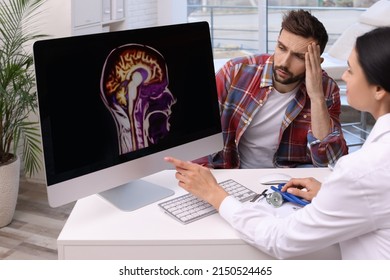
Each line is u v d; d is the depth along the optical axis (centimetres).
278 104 212
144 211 157
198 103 182
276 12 524
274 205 157
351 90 129
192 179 157
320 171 192
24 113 354
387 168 118
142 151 167
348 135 465
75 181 150
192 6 546
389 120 126
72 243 142
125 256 143
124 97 160
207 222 151
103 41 153
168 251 143
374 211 120
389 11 352
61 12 361
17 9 331
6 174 309
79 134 150
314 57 193
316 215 126
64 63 144
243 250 143
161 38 168
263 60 217
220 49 551
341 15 503
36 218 328
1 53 301
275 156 220
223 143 205
